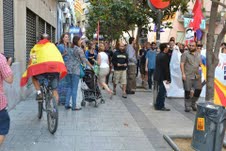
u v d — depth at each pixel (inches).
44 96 281.9
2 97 177.3
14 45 386.6
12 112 328.8
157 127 291.0
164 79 361.4
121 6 524.7
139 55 689.6
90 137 253.4
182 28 1370.6
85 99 375.9
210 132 201.3
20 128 271.9
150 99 440.5
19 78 380.5
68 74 346.6
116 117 324.5
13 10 379.6
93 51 515.5
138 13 532.1
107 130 274.7
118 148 230.1
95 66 424.2
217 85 345.4
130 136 259.8
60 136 253.3
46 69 264.5
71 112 342.3
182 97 454.6
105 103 400.2
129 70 482.0
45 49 268.5
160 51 366.6
